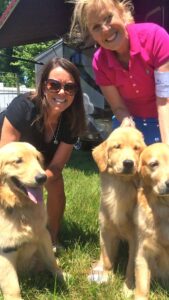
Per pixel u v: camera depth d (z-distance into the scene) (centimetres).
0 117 166
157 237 123
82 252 154
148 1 380
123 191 135
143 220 125
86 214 188
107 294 125
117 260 150
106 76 159
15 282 123
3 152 130
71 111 159
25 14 376
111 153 137
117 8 146
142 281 122
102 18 142
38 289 130
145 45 147
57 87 147
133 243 134
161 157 123
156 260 128
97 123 396
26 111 153
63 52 441
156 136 164
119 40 146
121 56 153
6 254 125
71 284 133
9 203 127
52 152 166
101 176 143
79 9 146
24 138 157
